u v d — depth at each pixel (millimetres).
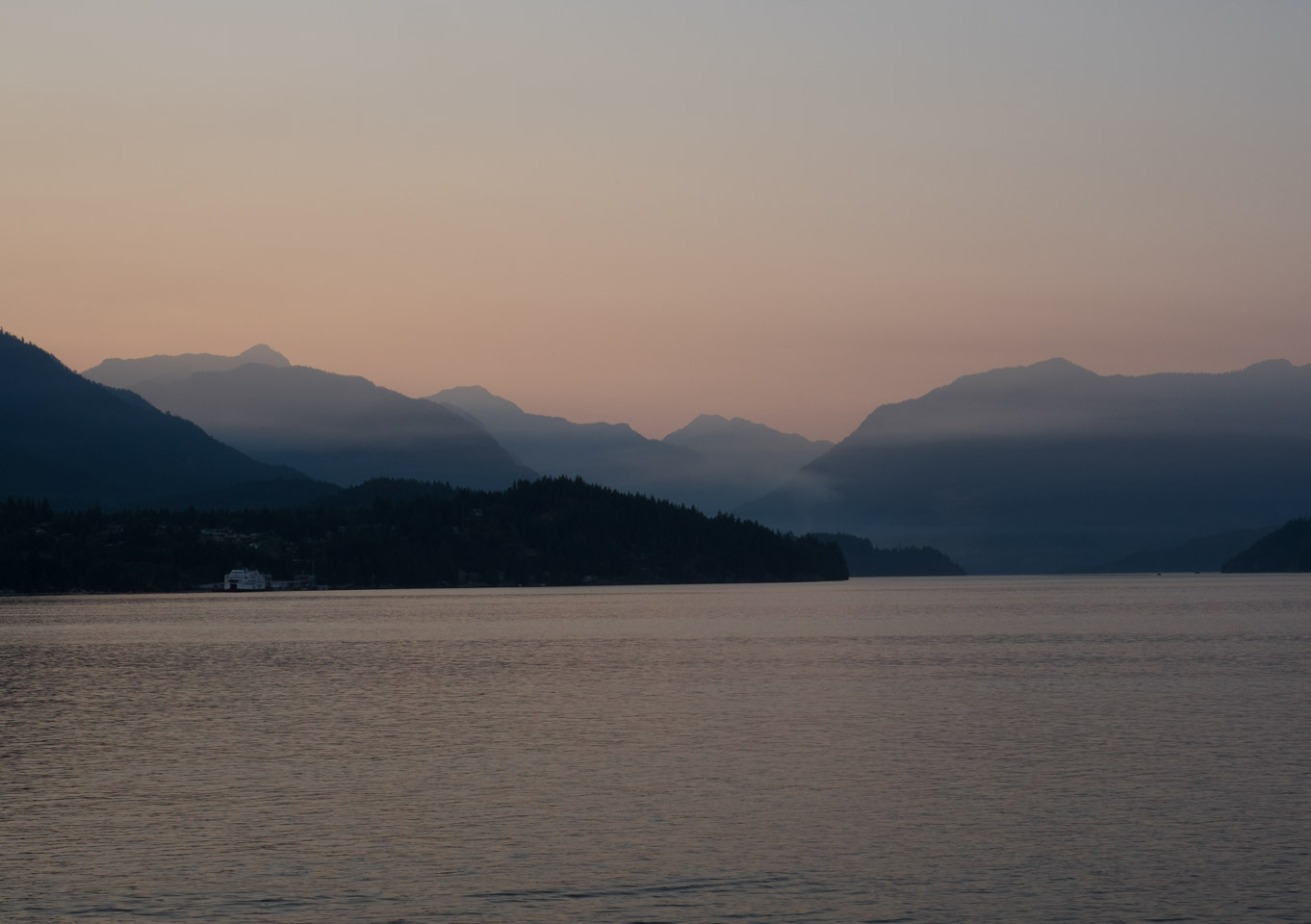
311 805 68625
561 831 62656
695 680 132500
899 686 123625
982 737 89500
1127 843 59812
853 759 80812
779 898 52406
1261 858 57344
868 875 55281
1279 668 140375
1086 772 76062
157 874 55969
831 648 180625
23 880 55219
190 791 72312
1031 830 62281
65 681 134375
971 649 176500
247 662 159250
